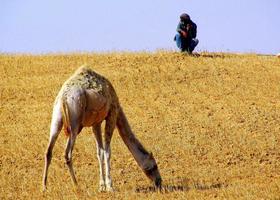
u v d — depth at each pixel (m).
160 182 60.16
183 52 111.06
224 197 52.69
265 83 99.19
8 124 84.44
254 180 61.72
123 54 111.88
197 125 84.12
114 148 75.38
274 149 75.94
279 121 85.19
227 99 93.31
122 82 98.44
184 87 97.69
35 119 86.25
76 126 55.97
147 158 60.25
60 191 57.62
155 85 98.12
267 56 114.75
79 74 58.28
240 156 73.56
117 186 61.72
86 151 74.88
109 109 59.47
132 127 82.81
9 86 97.31
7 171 68.31
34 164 71.12
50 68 104.94
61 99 55.97
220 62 107.75
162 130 82.12
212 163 71.38
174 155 73.88
